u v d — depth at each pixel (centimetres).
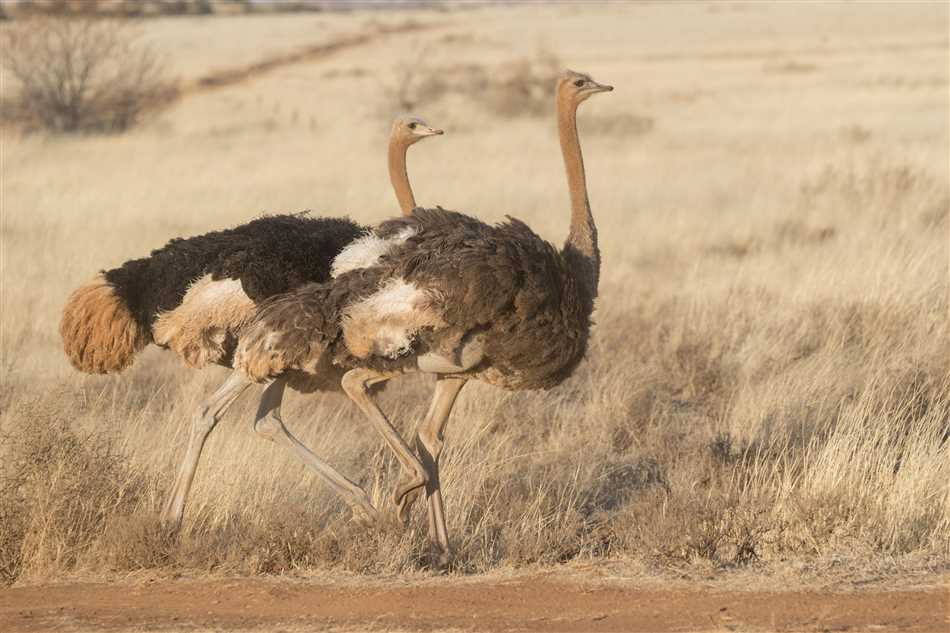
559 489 2627
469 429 2941
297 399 3183
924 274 3991
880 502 2297
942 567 2119
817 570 2112
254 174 8194
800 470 2627
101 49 12400
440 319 2088
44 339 3816
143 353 3741
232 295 2278
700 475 2670
